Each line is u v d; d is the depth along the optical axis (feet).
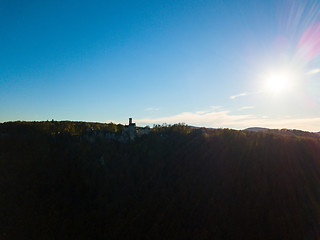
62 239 60.54
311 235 65.87
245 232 67.21
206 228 68.13
